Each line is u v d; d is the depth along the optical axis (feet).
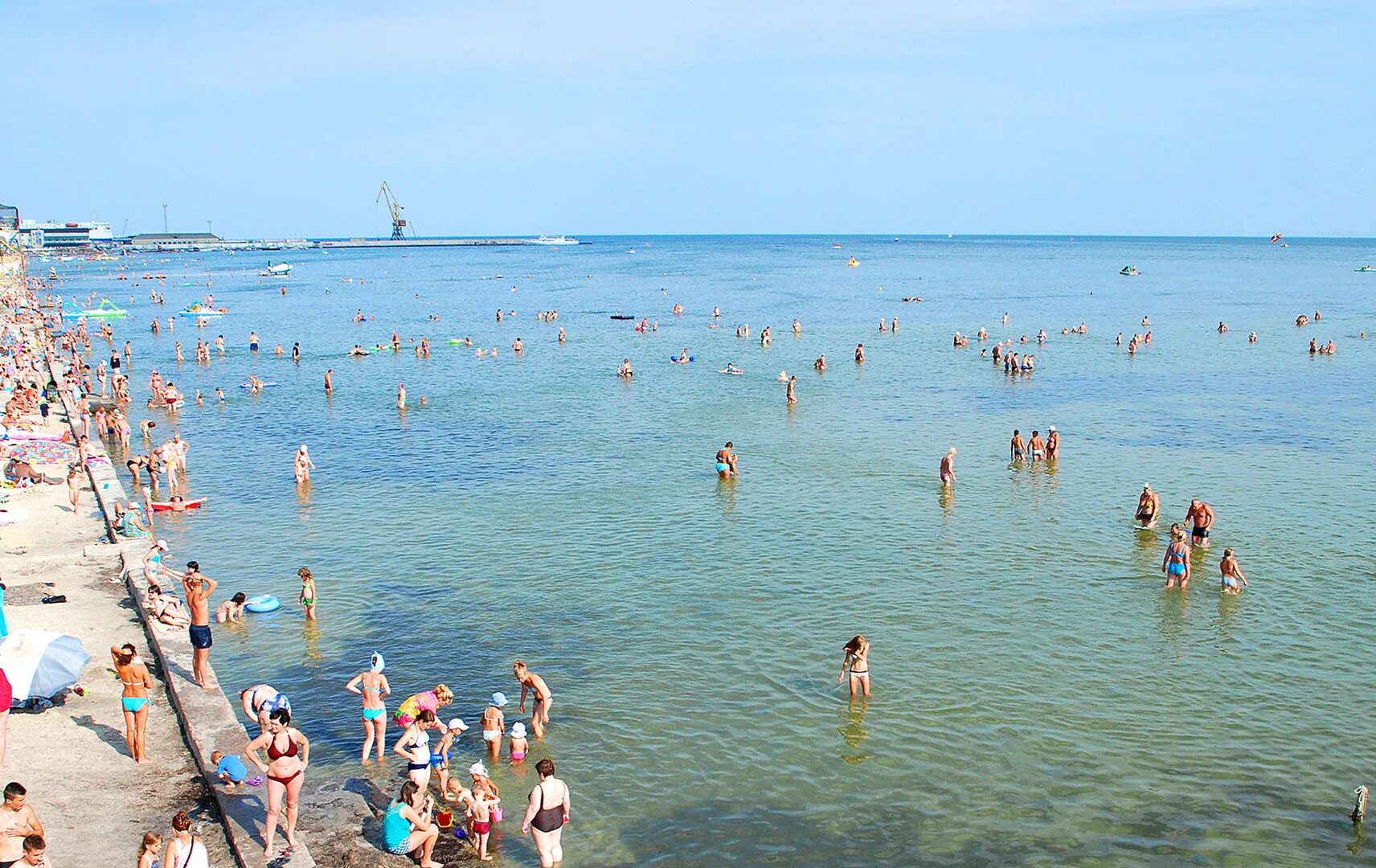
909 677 81.61
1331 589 99.50
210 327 370.32
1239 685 80.07
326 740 71.56
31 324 351.87
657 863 58.65
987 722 74.59
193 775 62.28
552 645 88.12
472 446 166.81
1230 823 62.39
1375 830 61.62
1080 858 59.26
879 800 65.05
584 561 109.29
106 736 66.49
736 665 83.92
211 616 92.84
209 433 179.22
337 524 123.34
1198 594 98.73
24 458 142.10
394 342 294.87
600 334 336.70
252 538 117.70
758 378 239.09
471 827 59.52
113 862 52.95
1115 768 68.54
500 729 70.23
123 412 198.59
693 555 110.83
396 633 90.53
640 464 153.28
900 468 149.59
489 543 115.34
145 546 104.22
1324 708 76.38
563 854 59.26
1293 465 149.48
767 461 153.99
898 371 247.91
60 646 67.82
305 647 87.40
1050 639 88.63
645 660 85.05
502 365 264.93
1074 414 191.93
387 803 63.31
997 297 498.69
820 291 552.00
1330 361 261.24
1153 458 154.92
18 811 48.96
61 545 106.42
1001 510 127.34
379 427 183.73
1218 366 254.68
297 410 201.57
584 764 69.26
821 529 119.85
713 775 67.87
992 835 61.41
